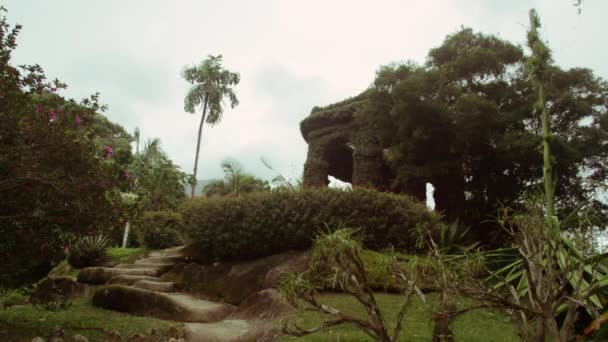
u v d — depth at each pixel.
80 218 5.62
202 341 5.64
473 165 12.97
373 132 14.50
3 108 5.09
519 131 12.00
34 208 5.51
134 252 13.87
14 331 5.68
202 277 8.97
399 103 12.12
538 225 3.33
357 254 3.23
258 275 8.02
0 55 5.26
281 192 8.85
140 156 25.94
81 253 12.28
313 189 8.68
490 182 12.95
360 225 7.96
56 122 5.38
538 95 6.11
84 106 5.95
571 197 12.59
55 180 5.26
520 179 12.64
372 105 13.33
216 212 9.42
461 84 13.60
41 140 5.12
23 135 5.13
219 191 29.66
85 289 9.68
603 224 3.92
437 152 12.54
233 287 8.18
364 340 4.48
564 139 12.12
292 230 8.25
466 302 5.75
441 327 3.65
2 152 5.00
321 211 8.13
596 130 12.49
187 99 32.78
